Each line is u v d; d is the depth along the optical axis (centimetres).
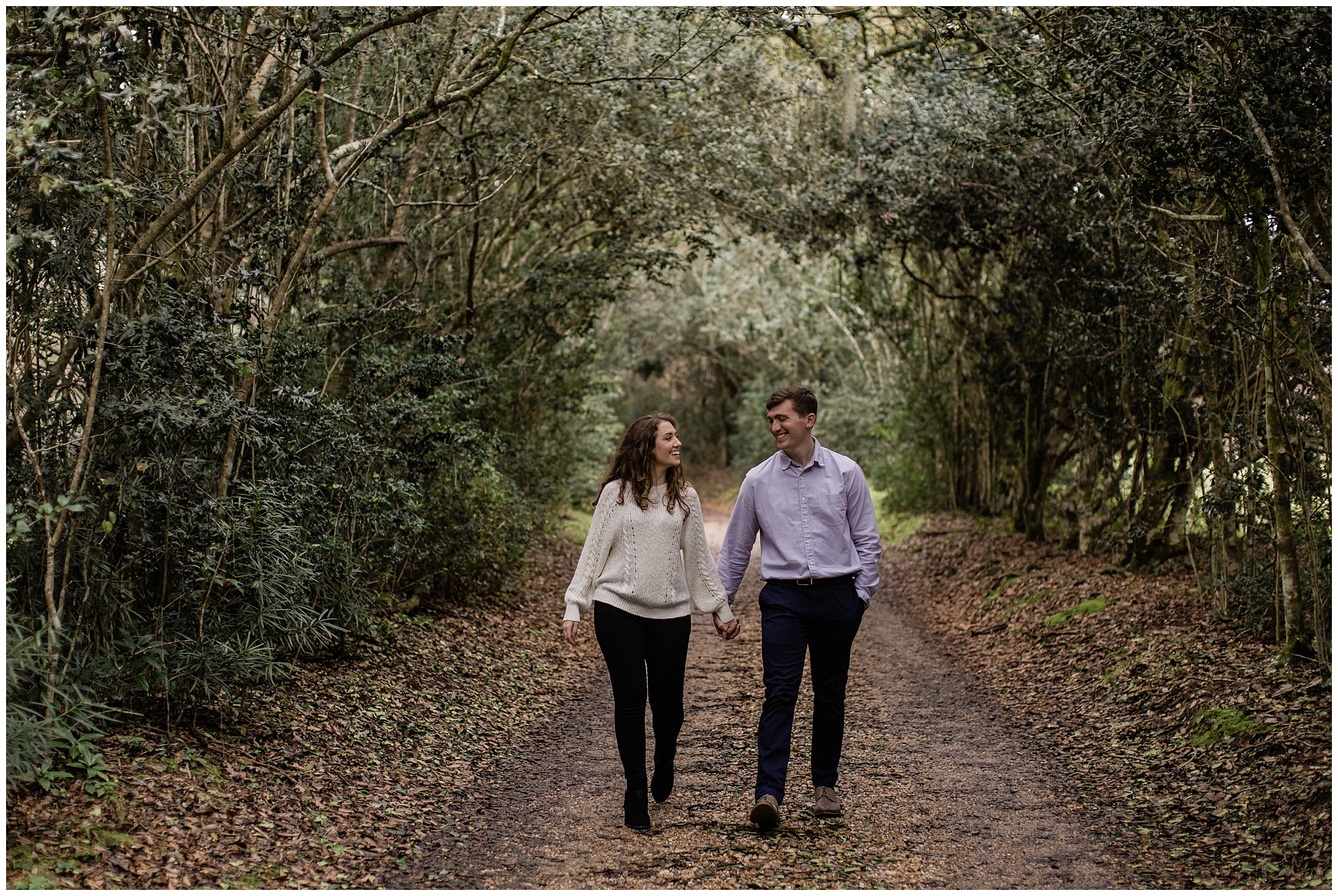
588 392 1476
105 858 323
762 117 1072
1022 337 1263
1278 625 607
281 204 601
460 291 1071
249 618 485
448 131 780
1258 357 640
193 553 443
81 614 414
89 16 394
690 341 3162
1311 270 480
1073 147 809
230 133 518
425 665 650
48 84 407
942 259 1291
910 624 992
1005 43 815
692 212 1096
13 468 411
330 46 601
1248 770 438
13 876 300
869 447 2048
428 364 694
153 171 523
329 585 601
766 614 426
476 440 727
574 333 1248
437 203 830
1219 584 689
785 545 423
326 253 659
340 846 374
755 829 412
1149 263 830
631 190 1043
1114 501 1074
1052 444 1249
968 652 823
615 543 416
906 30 1179
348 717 516
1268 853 364
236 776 408
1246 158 519
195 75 558
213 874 329
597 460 1814
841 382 2361
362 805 419
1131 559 952
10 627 372
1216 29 525
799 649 420
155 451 443
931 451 1655
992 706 643
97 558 423
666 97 957
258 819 378
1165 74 562
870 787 473
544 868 368
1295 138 507
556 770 512
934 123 1020
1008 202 1038
